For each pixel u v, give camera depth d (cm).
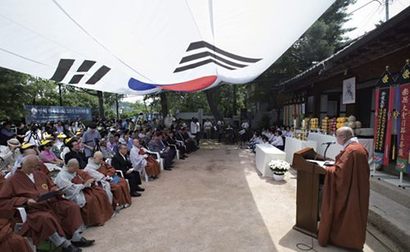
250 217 402
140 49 387
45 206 320
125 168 539
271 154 653
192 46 420
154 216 413
